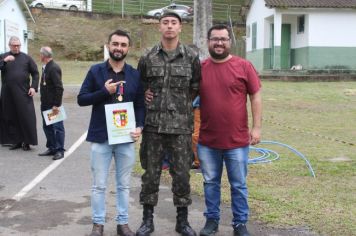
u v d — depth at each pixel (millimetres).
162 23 5273
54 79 9047
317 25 30312
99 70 5363
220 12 51594
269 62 32469
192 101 5496
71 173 8328
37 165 8844
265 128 13070
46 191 7270
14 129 10023
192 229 5625
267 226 5855
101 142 5344
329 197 6918
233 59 5410
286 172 8328
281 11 30156
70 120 13547
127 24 43500
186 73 5309
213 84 5375
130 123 5336
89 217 6168
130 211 6449
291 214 6219
